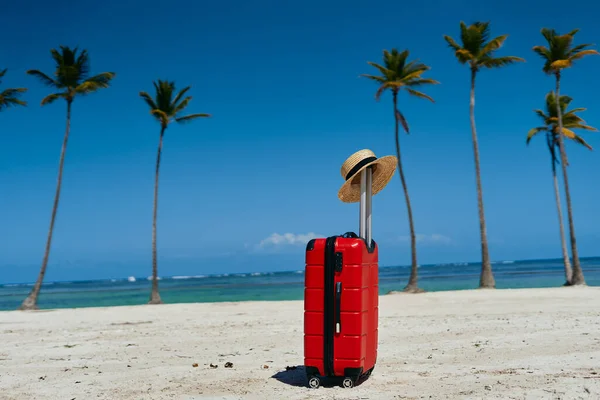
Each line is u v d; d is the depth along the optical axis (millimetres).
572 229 33281
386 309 19141
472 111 33688
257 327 14133
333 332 6434
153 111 33688
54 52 31125
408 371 7449
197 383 7020
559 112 34094
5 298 66750
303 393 6277
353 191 7637
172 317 18797
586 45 32469
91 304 41719
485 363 7844
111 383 7211
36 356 10031
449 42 33312
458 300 22516
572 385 6074
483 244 32719
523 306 18188
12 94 31219
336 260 6457
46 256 30109
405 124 33656
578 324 12086
